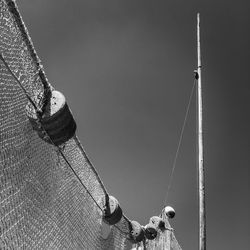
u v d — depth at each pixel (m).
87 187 6.77
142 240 10.91
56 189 5.39
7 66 4.01
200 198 8.84
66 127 5.09
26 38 4.40
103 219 7.91
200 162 9.29
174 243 13.33
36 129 4.76
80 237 6.50
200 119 9.85
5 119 4.04
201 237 8.42
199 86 10.35
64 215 5.71
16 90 4.32
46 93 4.92
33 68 4.66
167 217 13.51
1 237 3.88
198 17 11.47
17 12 4.13
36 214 4.74
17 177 4.27
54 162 5.29
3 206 3.94
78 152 6.16
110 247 8.52
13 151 4.19
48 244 5.13
